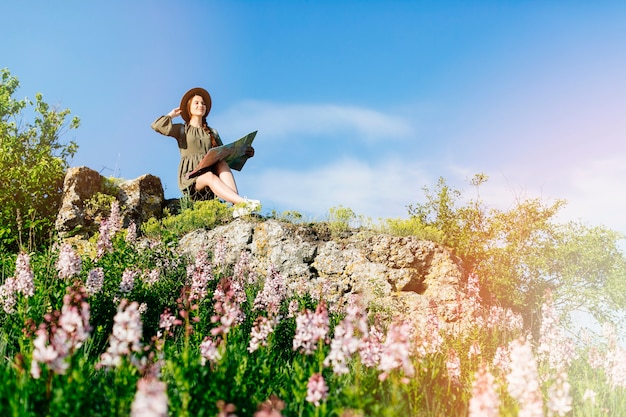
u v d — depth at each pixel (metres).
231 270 10.61
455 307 9.44
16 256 8.90
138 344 4.39
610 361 7.40
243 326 7.52
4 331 6.52
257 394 4.89
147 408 3.10
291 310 8.00
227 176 13.65
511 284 11.80
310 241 10.70
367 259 10.22
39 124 15.27
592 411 6.20
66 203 12.47
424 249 10.27
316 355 5.06
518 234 12.55
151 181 14.09
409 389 5.09
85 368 4.87
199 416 3.90
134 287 8.25
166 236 10.41
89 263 8.81
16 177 12.87
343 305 9.69
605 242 12.19
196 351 6.32
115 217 10.80
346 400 4.31
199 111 14.62
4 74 16.20
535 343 10.01
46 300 6.91
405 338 4.59
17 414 3.64
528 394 4.46
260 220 11.44
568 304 11.90
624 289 11.61
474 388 4.16
